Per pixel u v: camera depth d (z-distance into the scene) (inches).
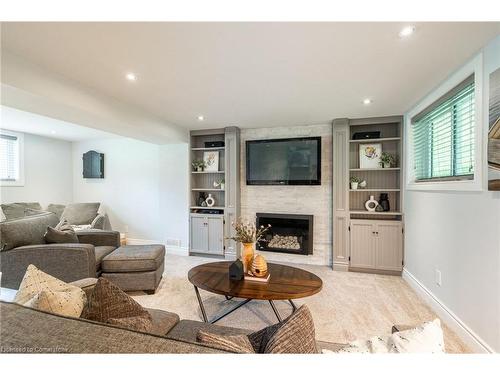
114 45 63.1
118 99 103.3
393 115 127.6
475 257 68.4
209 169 165.8
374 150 137.6
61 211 186.4
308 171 144.5
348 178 134.6
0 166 162.4
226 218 157.2
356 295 104.2
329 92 96.0
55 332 26.9
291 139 147.1
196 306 95.4
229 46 63.8
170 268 139.2
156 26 55.0
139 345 25.3
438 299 88.7
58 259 96.2
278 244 154.0
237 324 83.0
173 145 166.4
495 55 60.4
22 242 100.3
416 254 109.5
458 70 76.5
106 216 186.7
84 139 198.7
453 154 86.7
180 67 75.1
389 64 73.7
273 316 88.0
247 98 102.6
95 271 101.0
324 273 131.3
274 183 150.5
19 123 149.1
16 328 27.3
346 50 65.9
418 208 107.5
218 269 91.6
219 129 160.2
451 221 80.5
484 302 64.7
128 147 190.7
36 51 65.9
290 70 77.3
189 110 119.3
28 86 70.7
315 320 85.1
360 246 132.7
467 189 71.0
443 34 58.7
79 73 78.9
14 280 97.1
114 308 44.4
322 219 146.9
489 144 61.8
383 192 139.4
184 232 165.2
